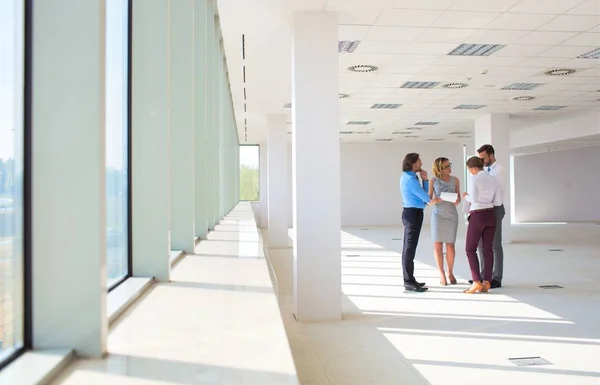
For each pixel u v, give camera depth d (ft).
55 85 5.26
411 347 13.67
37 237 5.22
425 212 68.69
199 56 16.75
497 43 22.59
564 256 32.45
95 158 5.28
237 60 24.68
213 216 20.79
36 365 4.68
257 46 22.09
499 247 21.62
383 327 15.78
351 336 14.84
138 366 4.93
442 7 17.92
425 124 50.16
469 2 17.52
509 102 38.11
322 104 16.94
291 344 14.08
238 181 65.26
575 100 37.29
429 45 22.80
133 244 9.59
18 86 5.19
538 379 11.16
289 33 20.12
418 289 21.16
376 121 48.01
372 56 24.61
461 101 37.47
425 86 32.01
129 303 7.65
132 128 9.62
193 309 7.38
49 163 5.27
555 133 50.44
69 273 5.22
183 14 13.37
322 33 17.16
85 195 5.25
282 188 42.57
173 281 9.61
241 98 35.40
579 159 71.00
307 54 17.02
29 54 5.24
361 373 11.69
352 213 67.36
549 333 14.84
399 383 11.03
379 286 22.50
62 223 5.24
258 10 17.30
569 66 27.07
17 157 5.21
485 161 21.09
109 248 8.92
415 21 19.34
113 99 9.40
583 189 70.85
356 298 20.04
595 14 18.89
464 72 28.14
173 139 13.52
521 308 17.93
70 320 5.21
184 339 5.85
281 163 42.60
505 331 15.08
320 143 16.88
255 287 9.04
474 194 20.34
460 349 13.43
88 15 5.27
